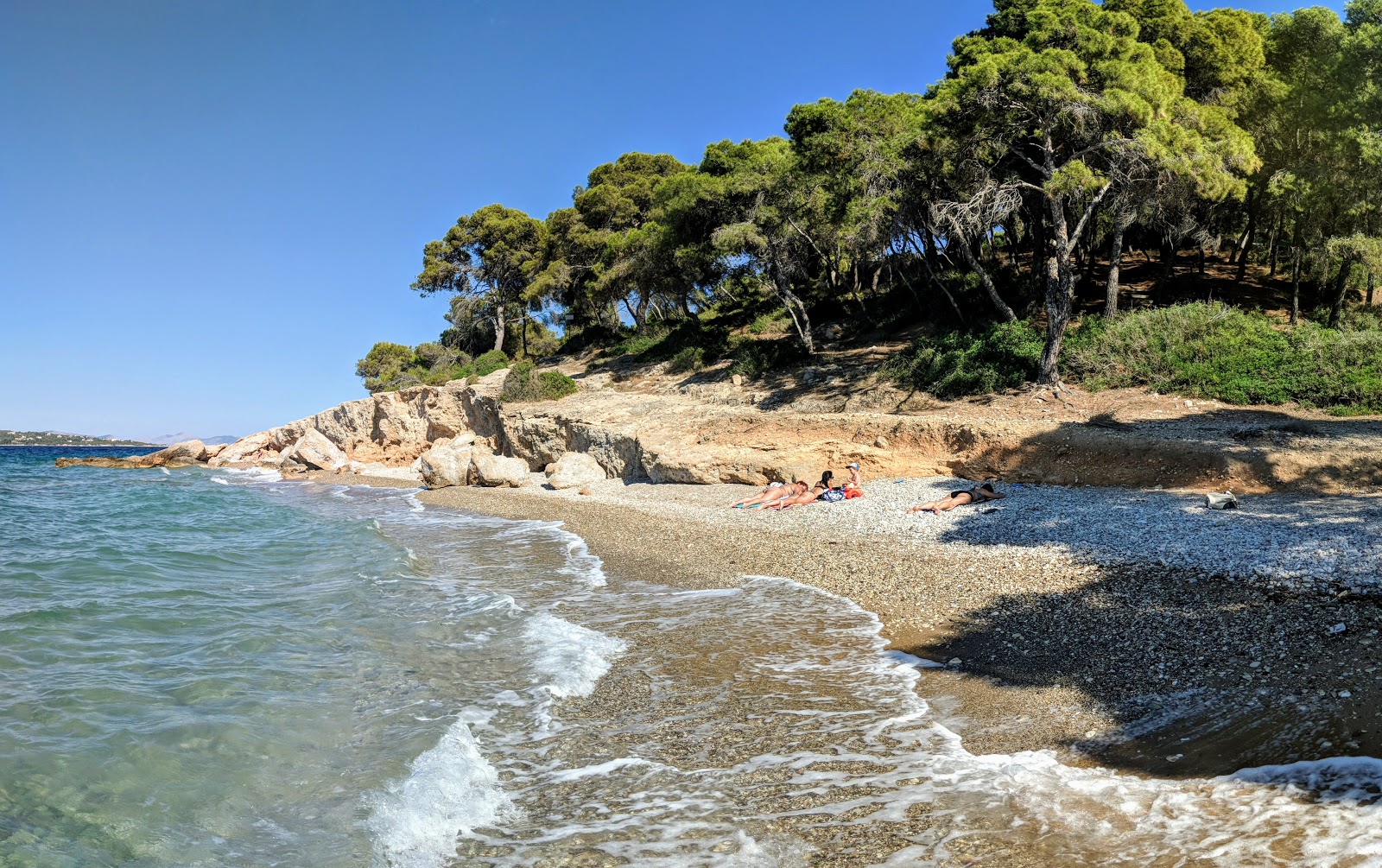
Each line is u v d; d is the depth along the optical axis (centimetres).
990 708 751
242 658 966
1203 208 2908
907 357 2989
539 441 3550
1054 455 1950
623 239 4381
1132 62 2416
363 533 2069
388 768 669
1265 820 491
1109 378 2453
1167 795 545
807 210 3303
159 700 816
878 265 4097
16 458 9281
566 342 5759
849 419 2416
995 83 2333
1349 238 2436
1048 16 2431
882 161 2794
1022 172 2814
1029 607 1039
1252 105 2747
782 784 614
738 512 2022
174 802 611
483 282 6009
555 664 934
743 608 1174
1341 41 2534
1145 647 848
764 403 3067
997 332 2756
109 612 1167
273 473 5031
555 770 664
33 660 937
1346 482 1541
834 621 1084
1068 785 580
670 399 3419
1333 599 876
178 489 3800
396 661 958
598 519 2120
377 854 537
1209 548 1144
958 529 1530
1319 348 2242
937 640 973
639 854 523
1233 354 2361
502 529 2105
